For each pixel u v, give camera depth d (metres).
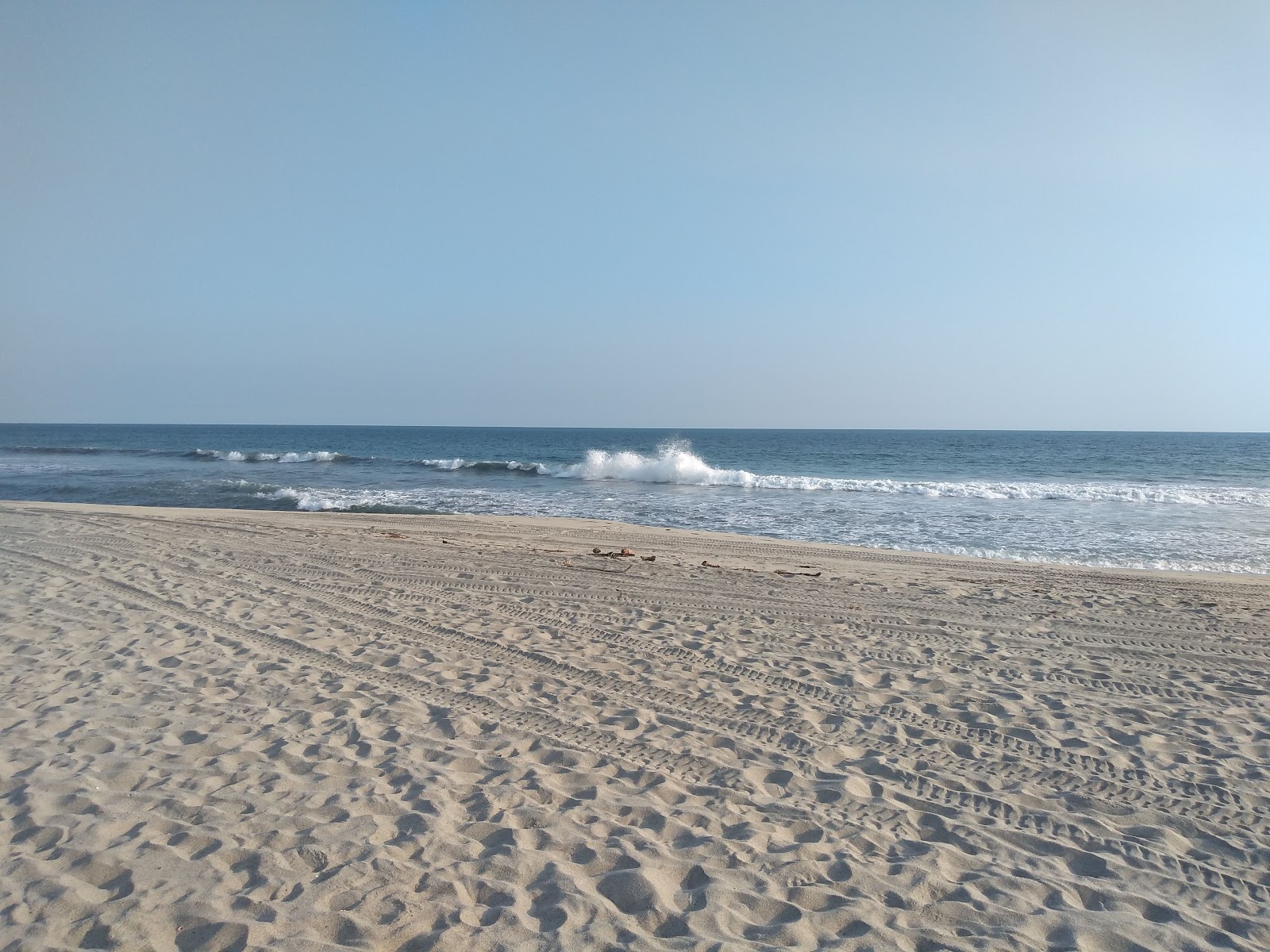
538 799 3.79
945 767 4.25
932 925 2.88
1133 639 6.91
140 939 2.67
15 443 75.50
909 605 8.09
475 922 2.83
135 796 3.67
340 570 9.31
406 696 5.18
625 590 8.58
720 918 2.89
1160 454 58.72
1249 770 4.21
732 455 56.09
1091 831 3.60
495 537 13.20
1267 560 13.26
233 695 5.11
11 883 2.96
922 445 79.00
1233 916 2.96
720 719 4.91
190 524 13.80
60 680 5.30
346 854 3.23
